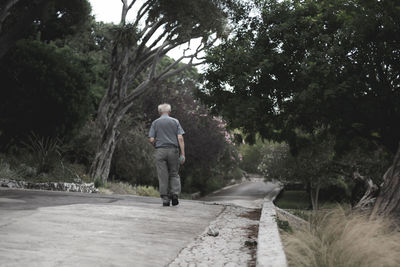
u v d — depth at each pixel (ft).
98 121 63.31
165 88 85.56
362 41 32.14
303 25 36.32
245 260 10.82
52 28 65.36
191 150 89.15
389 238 12.21
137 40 57.52
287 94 37.32
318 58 33.55
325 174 79.46
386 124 34.94
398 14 28.63
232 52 38.47
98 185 58.13
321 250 11.10
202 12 55.01
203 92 40.98
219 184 133.69
